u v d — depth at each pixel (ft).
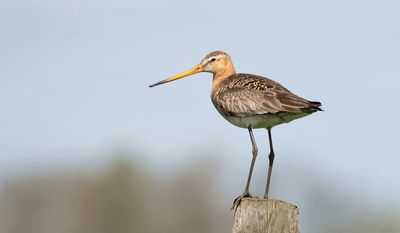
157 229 116.67
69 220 118.32
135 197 116.78
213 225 116.88
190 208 117.19
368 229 108.68
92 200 118.32
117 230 116.98
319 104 61.31
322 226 110.32
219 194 118.01
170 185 118.01
